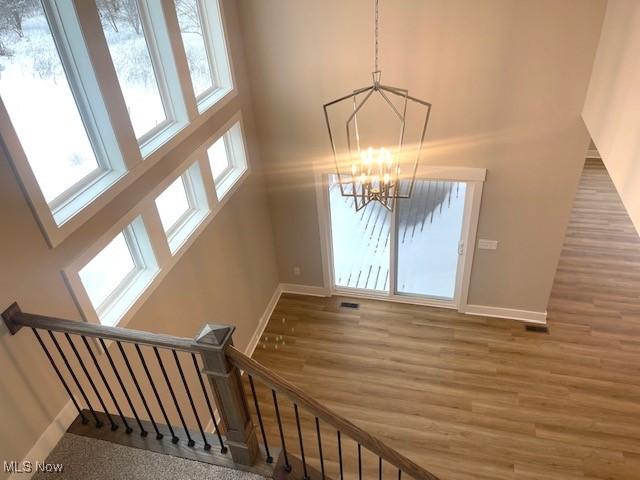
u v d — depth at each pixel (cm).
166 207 380
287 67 469
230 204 467
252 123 503
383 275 633
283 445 260
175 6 348
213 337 208
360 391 500
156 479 252
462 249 546
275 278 619
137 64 326
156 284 347
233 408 232
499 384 495
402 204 555
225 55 429
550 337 542
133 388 340
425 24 416
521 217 500
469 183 499
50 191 265
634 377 489
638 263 636
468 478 418
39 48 249
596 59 395
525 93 430
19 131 242
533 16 393
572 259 649
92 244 283
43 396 261
